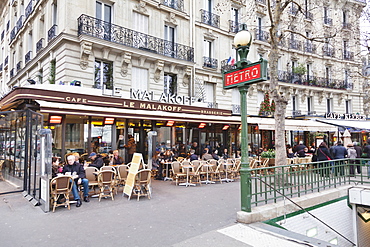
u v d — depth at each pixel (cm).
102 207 585
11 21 1948
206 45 1672
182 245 379
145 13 1334
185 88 1496
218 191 760
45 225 463
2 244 380
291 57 2144
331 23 2239
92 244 382
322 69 2317
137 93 1187
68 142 924
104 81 1191
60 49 1109
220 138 1530
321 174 708
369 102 2853
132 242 389
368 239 802
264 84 1917
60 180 555
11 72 1862
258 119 1439
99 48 1154
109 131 1067
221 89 1702
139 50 1245
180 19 1499
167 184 884
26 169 719
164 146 1259
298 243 391
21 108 989
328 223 662
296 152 1320
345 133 1471
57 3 1176
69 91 955
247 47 509
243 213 484
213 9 1697
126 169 796
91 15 1149
